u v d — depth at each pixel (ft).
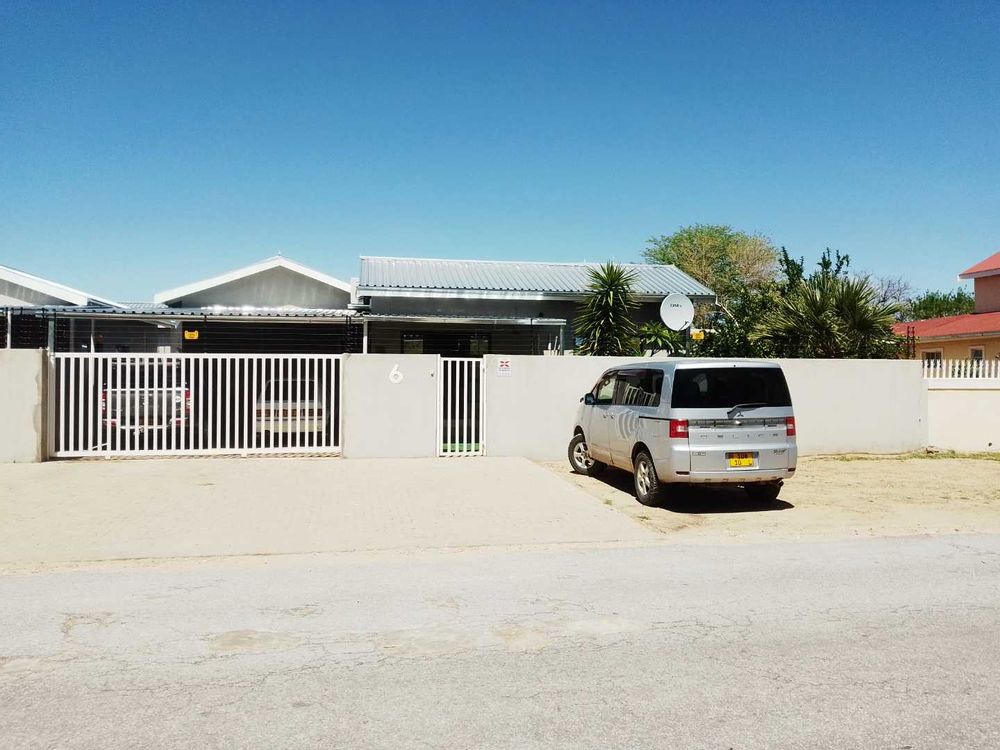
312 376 45.14
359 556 23.80
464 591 19.86
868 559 23.44
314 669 14.57
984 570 22.08
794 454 30.91
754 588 20.16
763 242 139.23
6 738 11.80
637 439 32.99
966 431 51.06
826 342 53.62
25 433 39.78
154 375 41.75
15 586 20.22
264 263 64.34
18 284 60.49
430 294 62.75
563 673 14.39
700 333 60.39
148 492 32.73
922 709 12.88
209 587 20.17
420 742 11.73
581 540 25.99
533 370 45.29
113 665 14.75
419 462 42.06
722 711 12.79
